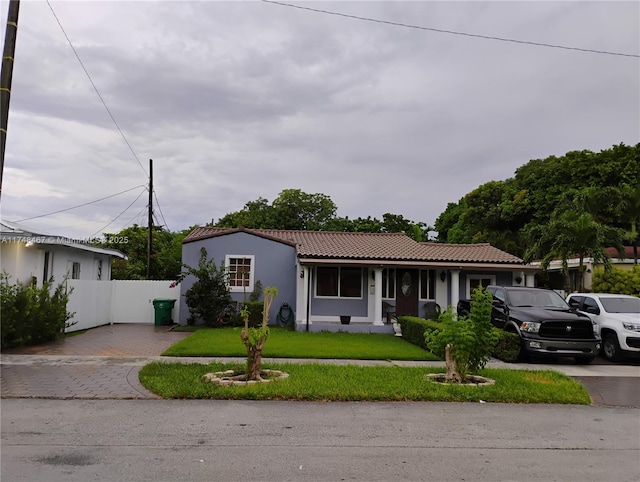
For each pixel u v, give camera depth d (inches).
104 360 464.4
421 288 856.3
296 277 842.2
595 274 817.5
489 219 1585.9
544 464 219.5
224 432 257.0
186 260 845.2
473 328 386.6
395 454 228.8
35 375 391.2
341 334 730.8
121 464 208.5
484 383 380.8
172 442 239.1
